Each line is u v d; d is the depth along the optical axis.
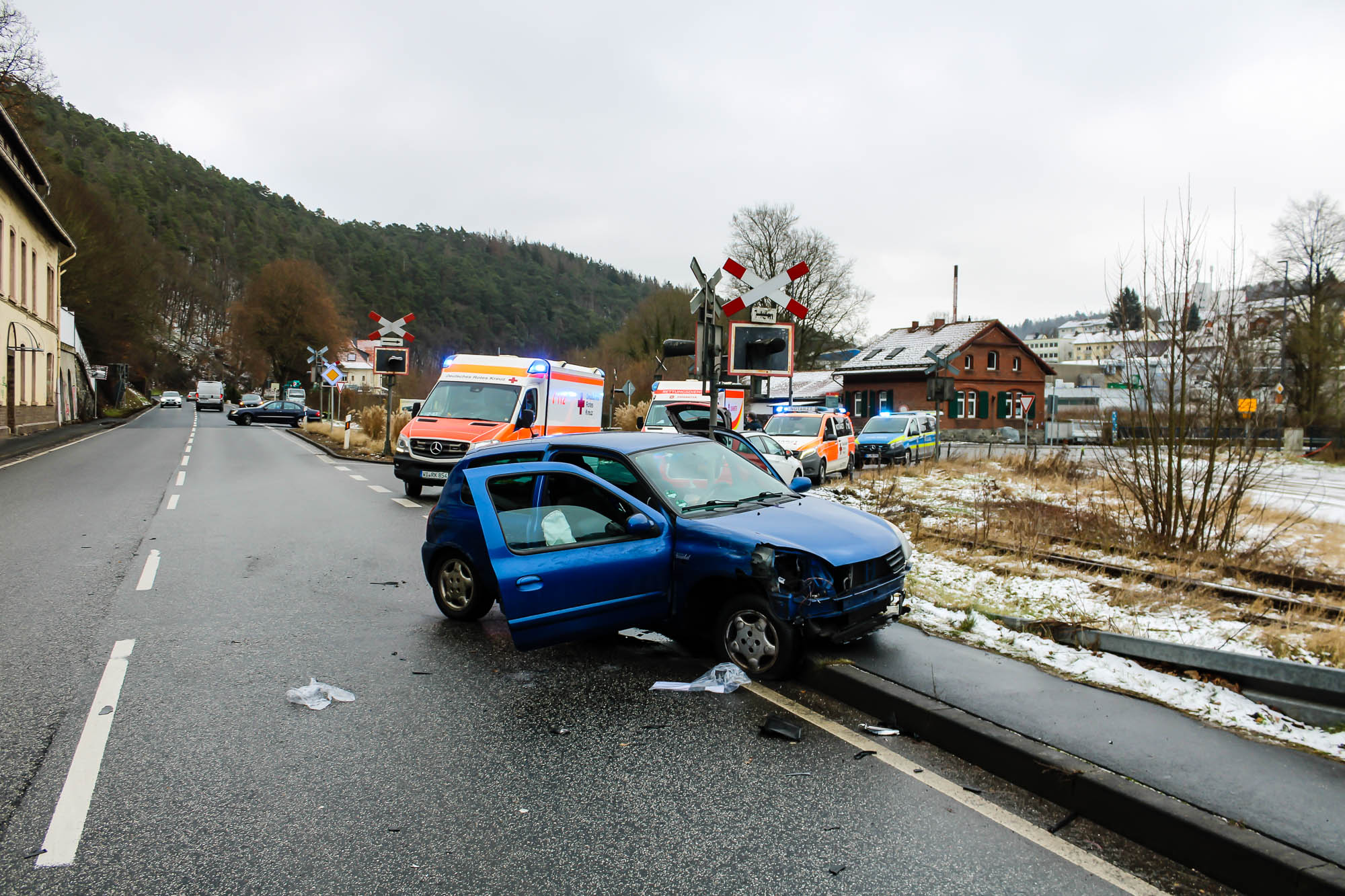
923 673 4.98
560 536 5.36
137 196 152.12
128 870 3.08
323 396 75.00
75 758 4.02
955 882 3.06
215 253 161.50
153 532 10.37
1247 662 4.82
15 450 22.81
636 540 5.45
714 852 3.25
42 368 36.25
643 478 5.84
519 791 3.76
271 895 2.94
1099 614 6.72
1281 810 3.36
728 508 5.82
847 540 5.42
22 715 4.54
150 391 105.12
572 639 5.25
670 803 3.65
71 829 3.37
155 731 4.36
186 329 137.38
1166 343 9.95
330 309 83.38
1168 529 10.19
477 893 2.96
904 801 3.69
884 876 3.09
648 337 64.00
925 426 27.75
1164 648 5.25
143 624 6.33
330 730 4.43
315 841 3.30
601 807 3.61
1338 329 37.25
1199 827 3.20
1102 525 10.99
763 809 3.60
